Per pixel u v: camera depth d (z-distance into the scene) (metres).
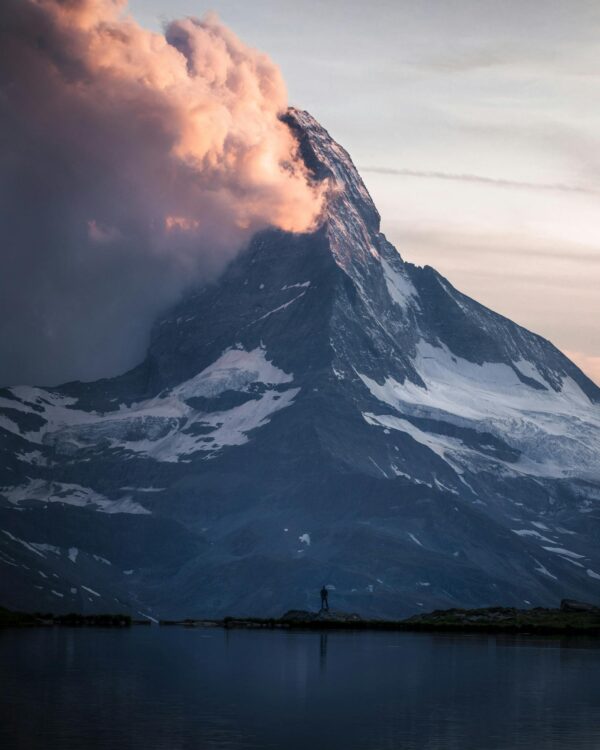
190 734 127.62
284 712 143.38
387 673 185.25
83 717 135.88
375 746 123.56
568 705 152.88
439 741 126.94
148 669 185.00
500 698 158.50
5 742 121.44
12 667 184.38
